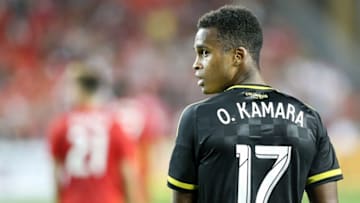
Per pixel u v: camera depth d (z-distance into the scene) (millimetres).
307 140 11969
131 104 28609
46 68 72562
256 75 12266
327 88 73000
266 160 11750
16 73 71250
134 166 20938
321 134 12250
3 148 52656
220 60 12086
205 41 12125
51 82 70375
